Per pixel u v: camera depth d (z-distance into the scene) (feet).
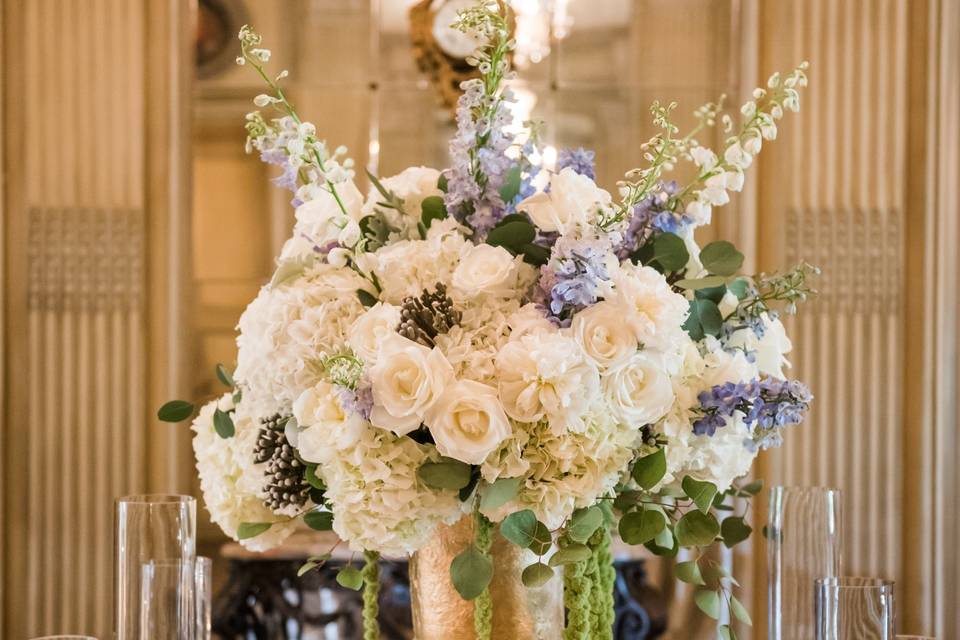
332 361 3.65
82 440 12.68
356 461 3.73
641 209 4.23
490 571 3.86
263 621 11.09
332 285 4.00
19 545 12.58
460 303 3.90
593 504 3.94
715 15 14.32
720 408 3.87
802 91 12.76
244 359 4.17
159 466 12.72
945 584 12.69
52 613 12.60
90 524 12.67
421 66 13.83
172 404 4.69
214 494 4.43
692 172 14.07
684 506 4.25
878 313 12.74
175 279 12.78
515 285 4.00
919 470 12.62
